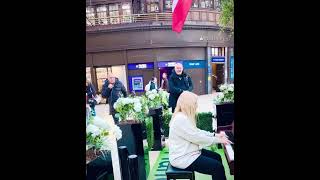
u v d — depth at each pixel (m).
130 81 12.93
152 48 12.62
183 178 2.50
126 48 12.70
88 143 2.25
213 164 2.46
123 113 3.50
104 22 12.69
